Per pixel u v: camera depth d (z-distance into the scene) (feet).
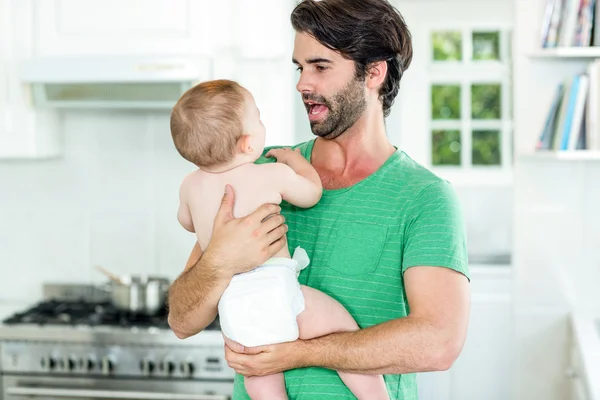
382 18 5.42
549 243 10.27
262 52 9.87
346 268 5.46
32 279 11.85
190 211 5.74
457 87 13.94
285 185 5.44
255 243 5.24
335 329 5.34
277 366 5.24
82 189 11.71
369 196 5.51
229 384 9.70
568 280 10.28
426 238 5.20
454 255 5.13
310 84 5.43
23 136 10.43
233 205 5.44
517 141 10.16
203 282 5.31
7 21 10.11
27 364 9.90
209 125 5.33
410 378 5.77
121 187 11.66
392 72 5.63
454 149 14.12
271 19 9.86
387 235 5.41
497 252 13.76
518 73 10.03
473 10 13.62
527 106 10.06
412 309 5.10
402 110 13.84
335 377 5.40
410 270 5.19
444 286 5.07
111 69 9.82
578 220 10.21
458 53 13.92
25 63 10.04
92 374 9.84
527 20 9.96
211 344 9.65
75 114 11.62
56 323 10.07
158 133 11.57
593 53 9.33
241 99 5.42
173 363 9.72
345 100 5.45
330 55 5.38
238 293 5.26
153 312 10.44
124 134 11.60
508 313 12.36
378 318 5.41
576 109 9.27
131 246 11.69
